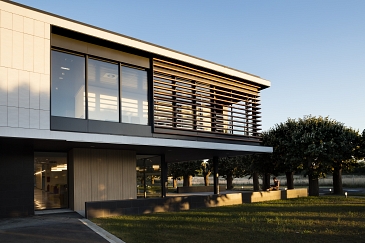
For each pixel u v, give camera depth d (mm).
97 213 11703
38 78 11109
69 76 12344
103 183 14867
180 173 33438
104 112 13031
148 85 14484
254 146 17828
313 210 13719
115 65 13633
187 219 11320
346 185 36000
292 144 21141
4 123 10375
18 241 7828
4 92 10469
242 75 17859
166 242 7883
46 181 14055
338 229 9406
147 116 14258
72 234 8641
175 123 14820
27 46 11016
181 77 15578
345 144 20797
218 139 16578
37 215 12336
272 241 8039
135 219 11289
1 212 11625
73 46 12406
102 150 15023
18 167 12125
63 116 11953
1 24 10633
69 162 14703
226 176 35219
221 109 16938
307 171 21391
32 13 11203
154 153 18016
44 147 13562
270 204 16234
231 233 8953
